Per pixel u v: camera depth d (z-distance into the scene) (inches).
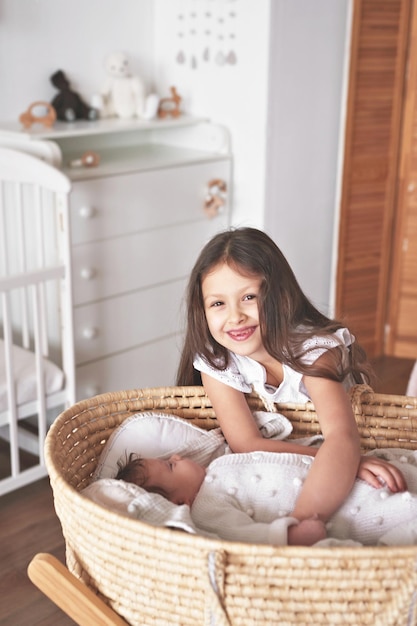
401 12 117.4
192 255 112.3
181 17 116.4
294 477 45.3
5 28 102.9
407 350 132.4
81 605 36.7
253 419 50.3
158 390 51.0
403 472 46.8
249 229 46.9
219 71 113.9
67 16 109.8
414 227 126.3
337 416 45.5
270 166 112.7
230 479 45.4
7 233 100.3
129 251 103.1
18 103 107.3
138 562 33.7
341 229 123.0
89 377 102.7
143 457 48.3
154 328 109.7
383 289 130.7
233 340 45.5
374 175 123.3
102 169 98.4
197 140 118.0
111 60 113.3
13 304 102.5
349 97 117.0
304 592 31.5
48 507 87.3
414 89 120.6
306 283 124.7
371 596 31.4
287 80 110.4
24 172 88.8
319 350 46.8
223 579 31.6
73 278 97.0
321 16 111.8
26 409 86.0
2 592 73.0
